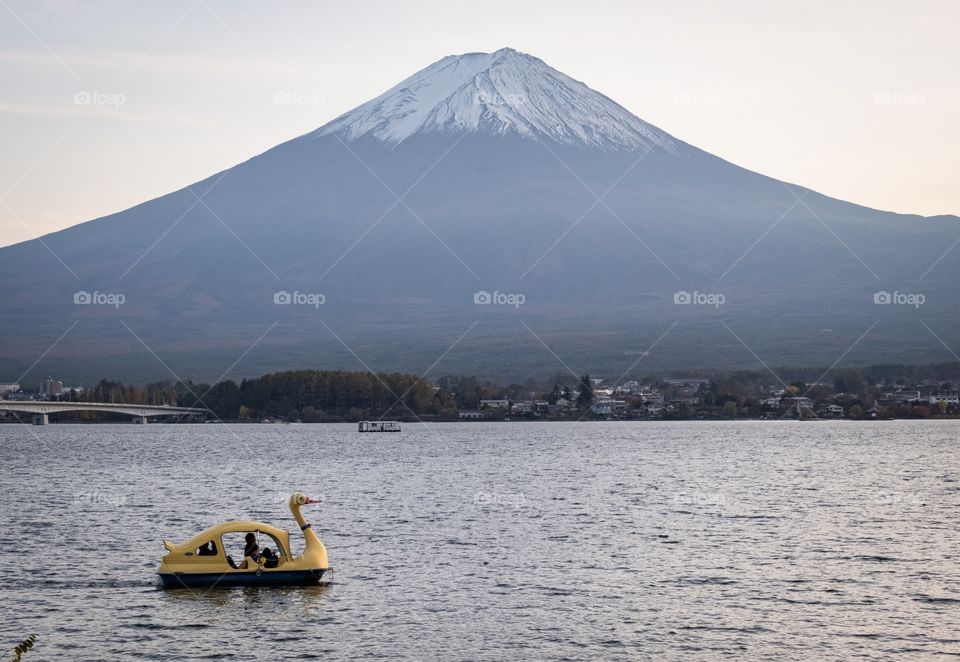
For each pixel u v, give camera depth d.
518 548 99.44
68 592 78.56
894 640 66.00
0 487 173.62
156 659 62.66
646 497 149.75
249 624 69.50
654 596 77.75
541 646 65.00
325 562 81.12
